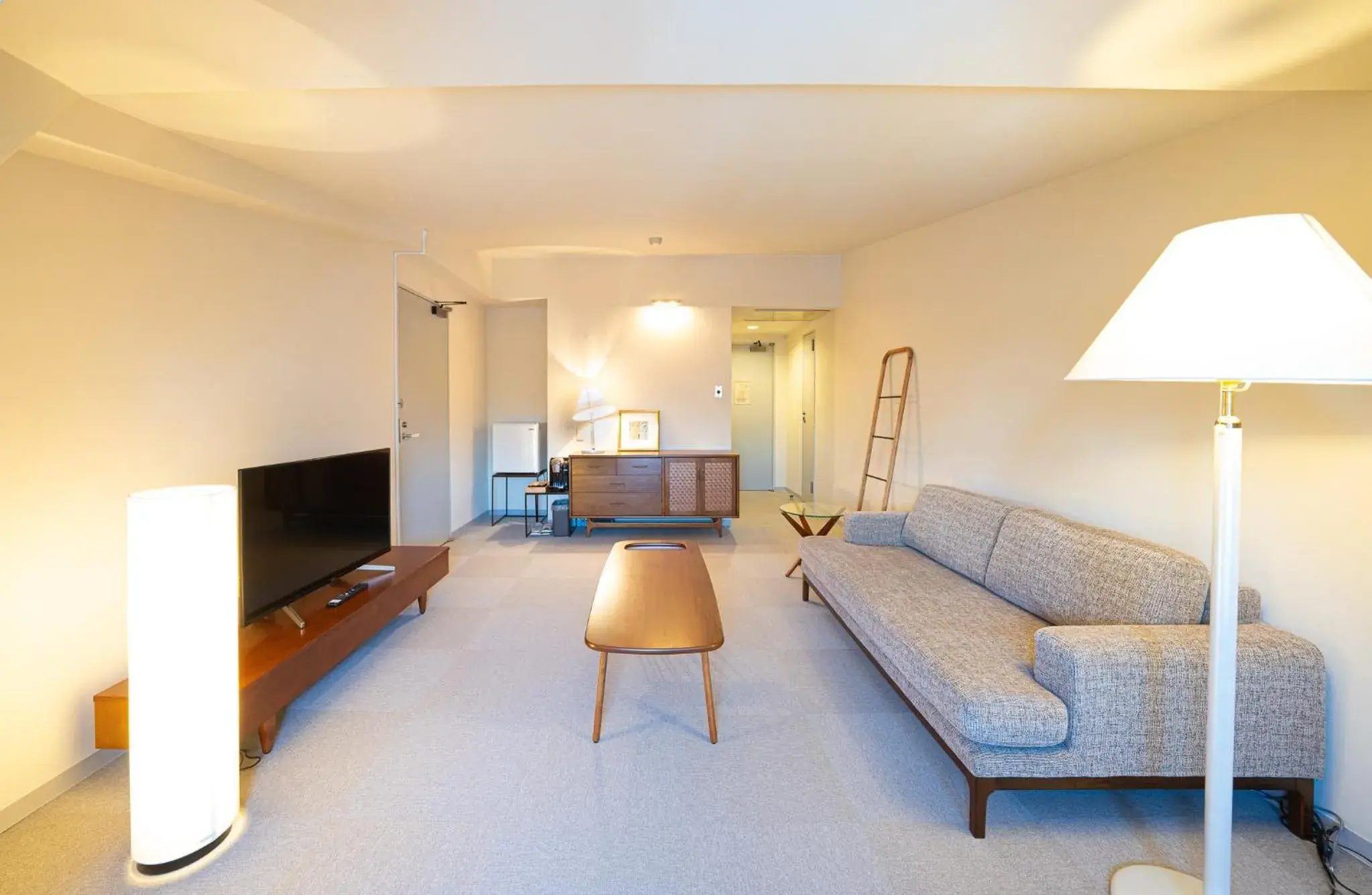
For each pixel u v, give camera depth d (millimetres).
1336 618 1709
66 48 1499
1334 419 1717
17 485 1793
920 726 2256
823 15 1398
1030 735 1610
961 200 3354
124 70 1610
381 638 3027
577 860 1578
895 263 4375
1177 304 1229
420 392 4480
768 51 1560
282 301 2973
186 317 2428
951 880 1523
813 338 6469
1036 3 1344
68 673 1912
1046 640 1713
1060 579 2254
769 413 8156
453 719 2270
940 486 3354
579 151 2674
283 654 2133
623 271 5492
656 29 1459
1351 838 1655
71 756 1915
